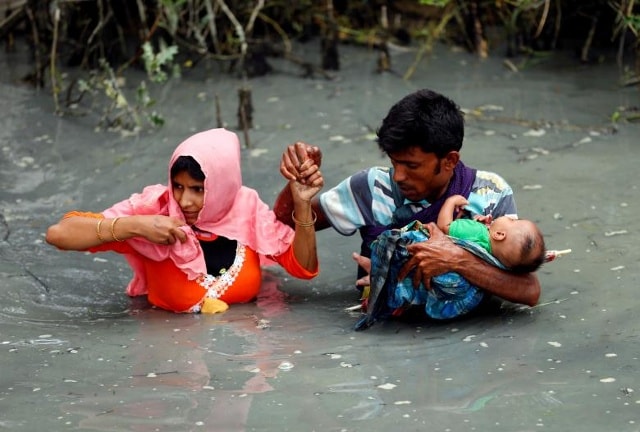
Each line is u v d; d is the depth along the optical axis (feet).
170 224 33.32
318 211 34.96
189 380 28.86
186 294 34.65
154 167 48.21
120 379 29.04
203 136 34.55
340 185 34.71
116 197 44.93
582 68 61.57
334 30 63.93
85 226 33.50
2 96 58.13
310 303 35.55
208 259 35.06
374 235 34.22
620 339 30.42
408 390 27.78
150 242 33.83
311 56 65.77
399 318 33.47
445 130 30.71
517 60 63.82
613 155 47.24
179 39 60.34
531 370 28.73
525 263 31.30
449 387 27.89
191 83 60.95
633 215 40.24
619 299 33.19
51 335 32.71
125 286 37.52
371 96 57.88
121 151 50.57
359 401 27.20
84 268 38.91
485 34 66.49
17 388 28.55
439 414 26.30
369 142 50.37
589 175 44.73
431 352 30.37
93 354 30.99
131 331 32.99
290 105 56.70
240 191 35.99
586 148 48.37
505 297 31.91
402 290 32.37
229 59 63.52
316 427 25.82
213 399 27.53
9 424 26.37
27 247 40.24
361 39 68.33
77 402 27.58
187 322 33.78
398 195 33.53
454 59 64.59
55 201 44.70
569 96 56.44
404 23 69.41
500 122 52.60
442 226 32.32
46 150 50.67
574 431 25.21
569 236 38.52
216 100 52.34
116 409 27.09
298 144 33.78
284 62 64.69
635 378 27.91
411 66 63.46
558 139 49.78
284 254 35.24
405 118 30.63
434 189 32.50
